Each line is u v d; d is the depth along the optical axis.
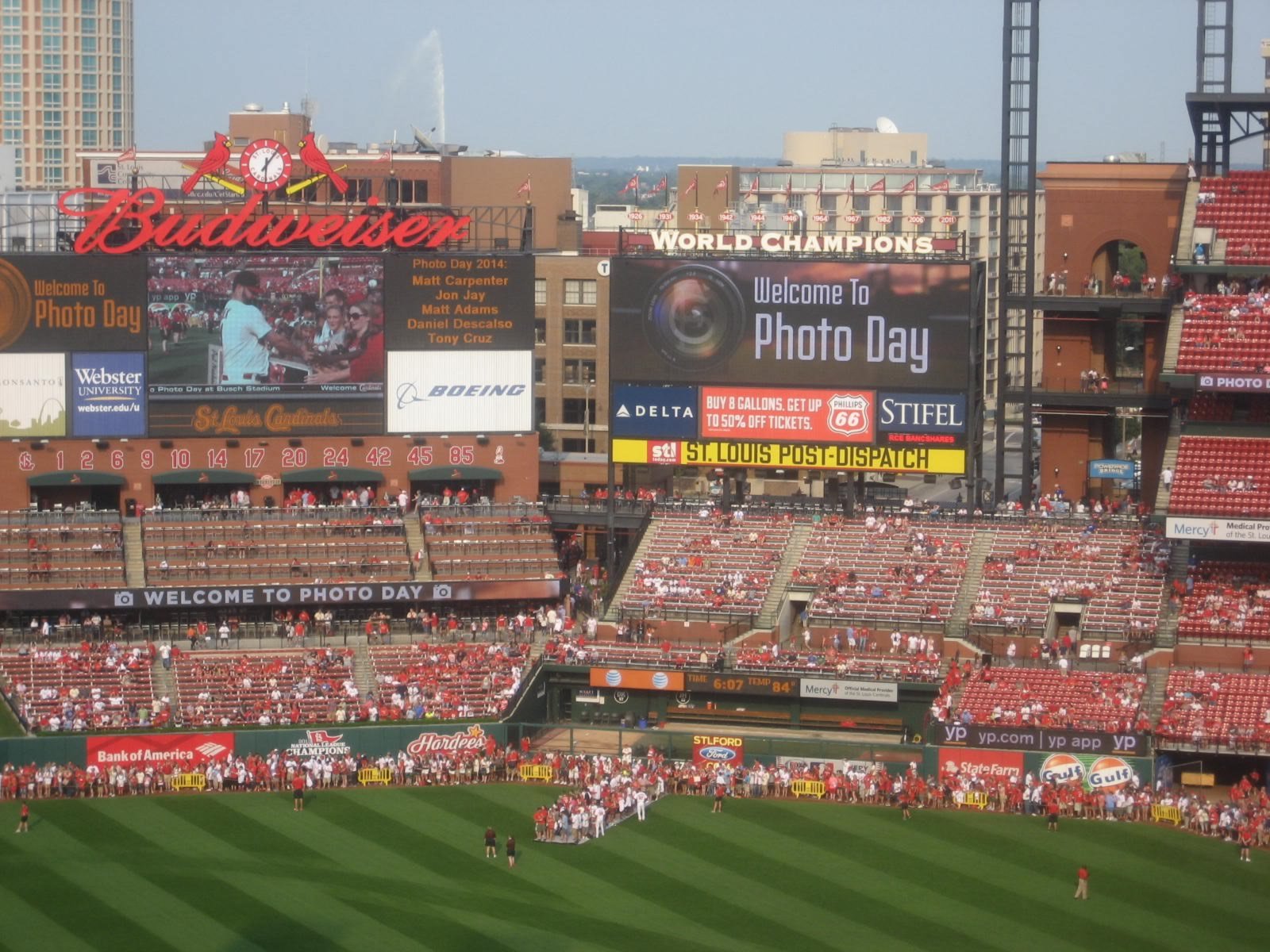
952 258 112.94
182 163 159.88
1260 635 99.81
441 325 117.44
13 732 97.12
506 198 174.62
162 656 105.38
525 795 92.88
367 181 166.50
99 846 84.06
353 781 95.00
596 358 145.75
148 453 115.19
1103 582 106.81
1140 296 113.69
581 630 111.50
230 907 75.38
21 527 110.88
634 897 77.06
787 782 92.88
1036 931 72.88
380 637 110.12
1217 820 85.88
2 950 70.44
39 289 113.19
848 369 113.12
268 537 113.25
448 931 72.56
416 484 119.56
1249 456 106.06
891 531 114.75
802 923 73.81
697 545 116.19
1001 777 91.12
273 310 115.62
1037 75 115.31
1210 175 115.56
